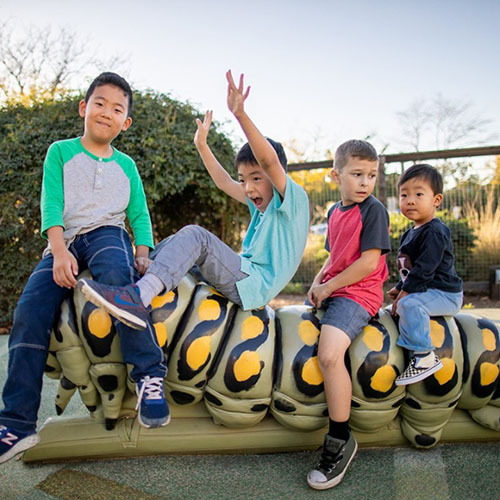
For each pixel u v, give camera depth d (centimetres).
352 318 176
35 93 496
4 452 154
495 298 617
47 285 168
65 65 1222
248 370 171
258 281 180
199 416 193
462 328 193
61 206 176
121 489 169
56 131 434
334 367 170
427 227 197
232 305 183
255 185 195
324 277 203
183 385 175
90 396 180
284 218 187
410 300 181
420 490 166
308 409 179
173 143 456
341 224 193
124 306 146
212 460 189
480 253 684
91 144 189
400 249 212
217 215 542
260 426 191
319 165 689
